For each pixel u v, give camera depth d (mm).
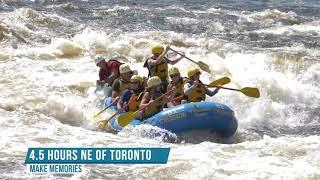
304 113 39312
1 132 29641
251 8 82000
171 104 33188
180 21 67188
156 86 33031
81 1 78375
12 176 23859
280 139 30453
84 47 51906
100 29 59500
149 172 25078
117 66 38188
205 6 81750
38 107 35188
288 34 63719
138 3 80062
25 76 42062
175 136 31281
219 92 40875
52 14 66000
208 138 32031
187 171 25188
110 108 35812
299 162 26531
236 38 60562
